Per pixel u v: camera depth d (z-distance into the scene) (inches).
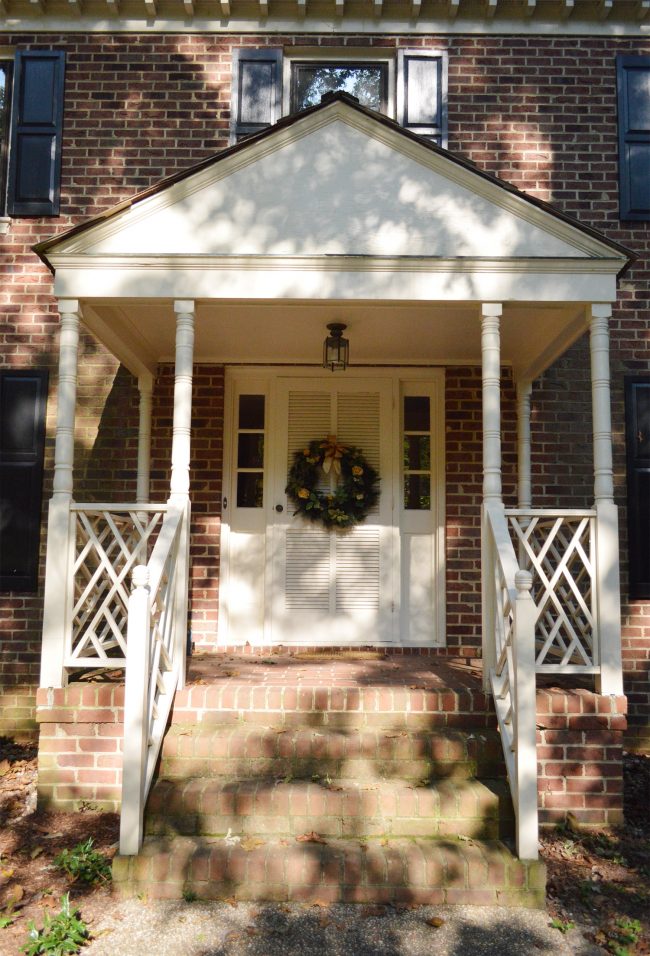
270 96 249.3
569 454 241.8
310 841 142.5
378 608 242.8
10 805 173.6
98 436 243.1
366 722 167.2
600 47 249.9
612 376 242.2
